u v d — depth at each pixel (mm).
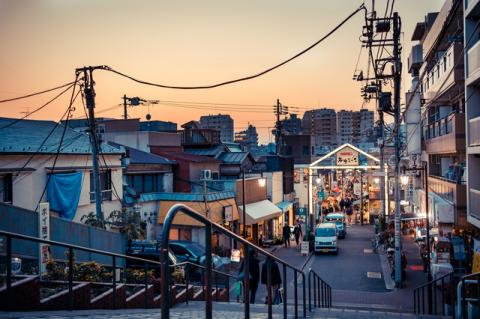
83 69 19422
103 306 8852
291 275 25922
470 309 10734
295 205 50438
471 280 11609
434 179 30906
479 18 18375
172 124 45344
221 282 21375
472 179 19016
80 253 15773
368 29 22641
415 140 27656
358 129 130250
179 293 12148
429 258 22734
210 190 34000
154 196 29312
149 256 19031
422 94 30938
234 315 8617
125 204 25922
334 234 34531
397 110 23469
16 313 6297
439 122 27234
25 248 12758
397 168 24156
